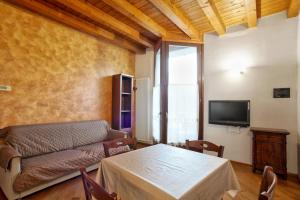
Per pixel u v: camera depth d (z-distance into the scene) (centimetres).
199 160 148
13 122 260
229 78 339
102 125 355
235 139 330
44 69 294
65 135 289
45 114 296
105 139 350
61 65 318
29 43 275
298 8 262
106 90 402
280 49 293
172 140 371
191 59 376
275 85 296
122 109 426
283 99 288
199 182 109
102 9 289
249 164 315
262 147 277
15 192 195
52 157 242
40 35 288
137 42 424
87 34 360
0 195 208
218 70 352
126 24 342
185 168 130
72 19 304
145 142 453
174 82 378
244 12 290
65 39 323
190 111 372
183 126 372
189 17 307
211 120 350
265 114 303
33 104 281
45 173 214
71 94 334
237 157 328
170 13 264
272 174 101
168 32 365
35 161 224
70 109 333
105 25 343
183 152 171
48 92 300
